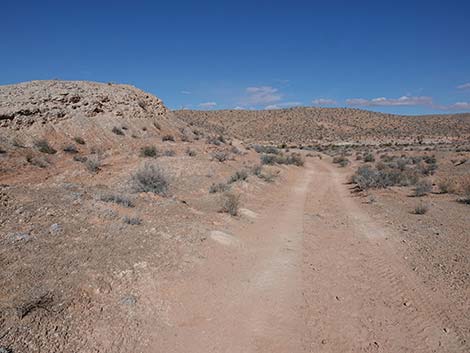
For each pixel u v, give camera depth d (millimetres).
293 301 6109
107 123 24766
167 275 6371
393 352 4695
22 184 11922
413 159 34344
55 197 9812
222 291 6262
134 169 16688
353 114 126312
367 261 8195
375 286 6797
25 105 20328
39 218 7824
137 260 6602
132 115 28641
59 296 4902
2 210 7875
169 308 5434
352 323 5426
